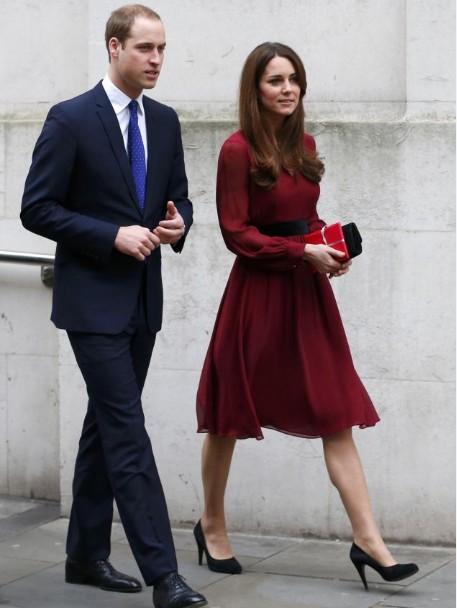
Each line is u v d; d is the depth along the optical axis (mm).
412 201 8914
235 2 9320
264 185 7922
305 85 8008
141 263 7820
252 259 8008
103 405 7652
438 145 8844
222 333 8195
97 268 7734
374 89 9102
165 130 7961
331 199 9047
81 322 7672
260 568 8625
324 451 8148
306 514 9336
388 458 9109
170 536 7543
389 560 7891
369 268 9023
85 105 7707
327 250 7766
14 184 10047
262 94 7914
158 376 9547
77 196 7758
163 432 9570
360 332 9078
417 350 8992
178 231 7637
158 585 7426
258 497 9414
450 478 9016
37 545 9234
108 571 8195
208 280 9391
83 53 9961
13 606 7828
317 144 9039
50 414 10266
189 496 9578
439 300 8930
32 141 9969
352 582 8250
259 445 9383
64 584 8305
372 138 8938
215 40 9391
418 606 7723
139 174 7820
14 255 9875
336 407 7984
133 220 7770
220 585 8211
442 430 9000
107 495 8203
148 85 7656
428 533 9094
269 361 8094
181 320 9461
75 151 7656
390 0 9016
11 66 10141
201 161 9320
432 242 8914
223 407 8188
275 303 8078
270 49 7898
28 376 10281
